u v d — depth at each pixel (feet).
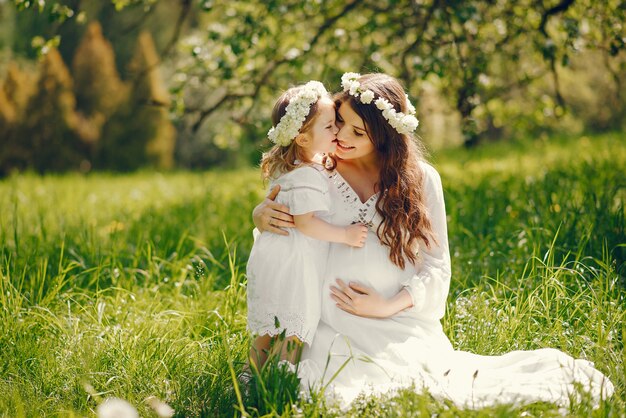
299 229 12.43
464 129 29.32
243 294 17.42
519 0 28.96
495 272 18.08
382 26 29.48
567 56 26.58
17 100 73.26
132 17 93.15
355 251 12.71
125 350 13.83
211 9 29.22
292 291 12.32
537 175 32.22
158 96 78.59
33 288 17.53
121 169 76.84
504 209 24.41
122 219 30.19
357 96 12.68
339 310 12.61
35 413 11.89
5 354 14.17
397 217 12.67
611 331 13.61
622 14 27.09
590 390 11.05
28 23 86.48
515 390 11.55
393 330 12.60
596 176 27.68
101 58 78.07
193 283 18.29
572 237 18.52
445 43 27.37
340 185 12.92
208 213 30.30
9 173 72.54
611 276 15.67
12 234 25.32
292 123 12.28
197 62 30.99
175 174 59.36
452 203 24.91
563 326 14.42
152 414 11.91
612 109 52.95
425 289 12.81
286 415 10.94
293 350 12.39
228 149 85.66
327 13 30.73
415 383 11.71
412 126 12.67
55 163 73.87
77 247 21.33
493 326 14.37
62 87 74.08
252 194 31.65
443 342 13.07
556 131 59.41
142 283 19.29
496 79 32.63
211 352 14.05
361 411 11.16
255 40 28.55
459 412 10.89
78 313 16.60
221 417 11.87
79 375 12.98
